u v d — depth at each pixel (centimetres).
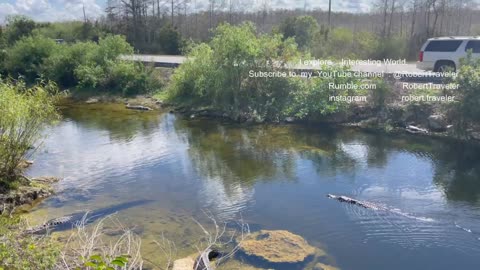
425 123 1309
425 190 873
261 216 782
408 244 672
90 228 738
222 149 1197
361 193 866
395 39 2319
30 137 948
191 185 941
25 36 2723
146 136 1352
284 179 962
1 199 838
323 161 1072
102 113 1722
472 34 2667
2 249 408
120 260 320
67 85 2269
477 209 781
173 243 686
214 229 734
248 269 611
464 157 1074
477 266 613
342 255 648
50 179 973
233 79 1586
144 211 812
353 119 1413
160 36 3161
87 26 3419
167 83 2056
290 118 1470
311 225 740
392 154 1109
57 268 446
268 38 1634
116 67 2094
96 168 1057
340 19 3588
